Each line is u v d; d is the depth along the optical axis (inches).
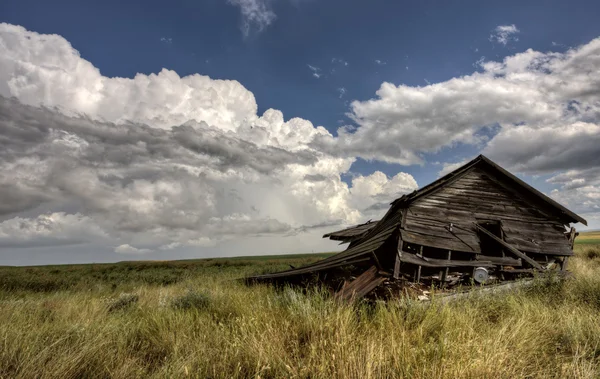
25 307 312.2
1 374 159.5
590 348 207.0
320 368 161.2
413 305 276.1
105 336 223.3
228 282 601.3
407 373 158.1
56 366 165.5
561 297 361.4
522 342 208.2
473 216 484.7
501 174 509.4
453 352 175.5
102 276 1005.8
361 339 201.6
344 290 360.2
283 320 239.9
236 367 168.1
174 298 376.8
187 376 156.4
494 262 460.1
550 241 497.0
